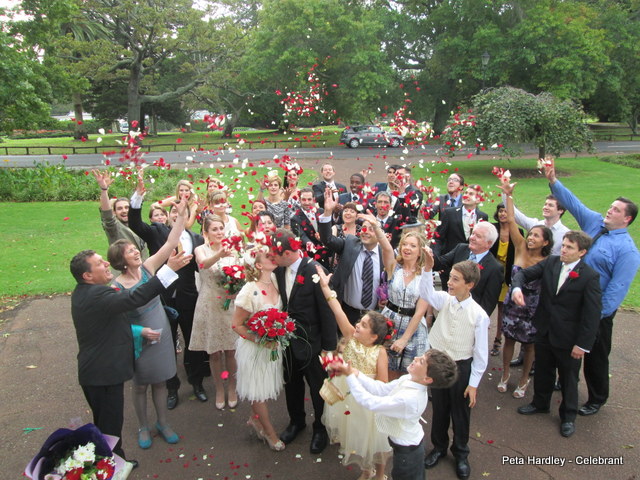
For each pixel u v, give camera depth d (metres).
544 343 4.18
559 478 3.54
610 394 4.67
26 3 18.56
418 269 4.16
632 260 4.15
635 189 17.20
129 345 3.41
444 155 26.86
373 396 2.91
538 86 30.59
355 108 33.97
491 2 29.89
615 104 37.97
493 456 3.80
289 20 32.84
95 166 23.11
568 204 4.82
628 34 34.62
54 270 8.98
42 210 14.73
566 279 3.96
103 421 3.37
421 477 3.03
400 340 3.92
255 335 3.60
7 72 16.64
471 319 3.56
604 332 4.18
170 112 51.44
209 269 4.25
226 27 35.28
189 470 3.65
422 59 37.28
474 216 5.89
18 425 4.27
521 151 20.58
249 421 4.07
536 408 4.37
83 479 2.67
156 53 36.38
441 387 2.87
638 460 3.72
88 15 35.16
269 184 6.53
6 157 27.70
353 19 34.38
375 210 6.29
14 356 5.59
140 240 5.49
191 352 4.67
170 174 18.48
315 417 3.87
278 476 3.58
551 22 28.61
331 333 3.75
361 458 3.41
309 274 3.71
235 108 44.53
